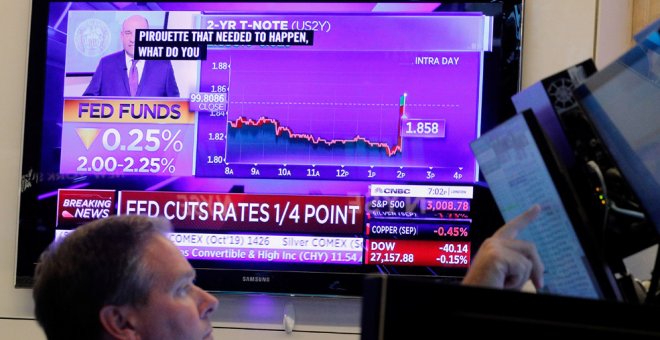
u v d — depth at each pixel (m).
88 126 2.91
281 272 2.80
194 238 2.84
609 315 0.69
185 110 2.88
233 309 2.85
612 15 2.75
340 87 2.82
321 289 2.79
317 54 2.83
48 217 2.90
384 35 2.81
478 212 2.75
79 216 2.89
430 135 2.78
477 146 1.12
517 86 2.74
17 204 2.96
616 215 1.21
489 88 2.76
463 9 2.78
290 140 2.82
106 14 2.93
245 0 2.88
